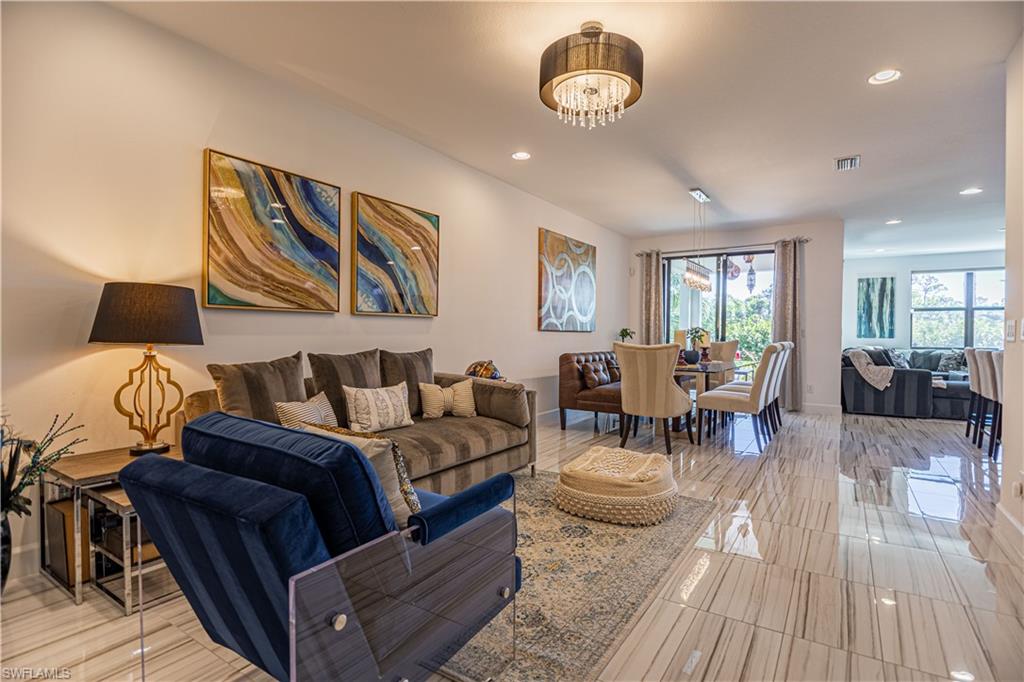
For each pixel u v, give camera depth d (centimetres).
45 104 217
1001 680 155
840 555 240
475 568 153
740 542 254
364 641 117
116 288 214
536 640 174
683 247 767
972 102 321
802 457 430
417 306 407
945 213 617
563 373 548
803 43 258
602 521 279
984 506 308
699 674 157
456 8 235
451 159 442
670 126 363
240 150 289
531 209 553
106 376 239
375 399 299
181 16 244
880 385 659
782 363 538
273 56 280
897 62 275
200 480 117
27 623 184
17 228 211
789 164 442
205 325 276
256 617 121
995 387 433
